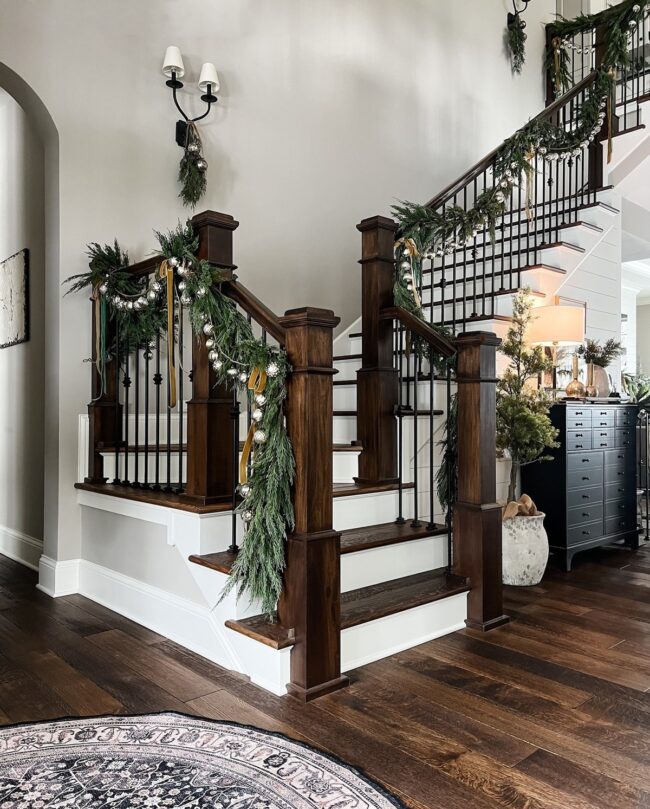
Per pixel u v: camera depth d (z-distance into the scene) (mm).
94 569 3150
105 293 3182
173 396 2670
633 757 1687
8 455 4336
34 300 3986
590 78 4848
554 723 1867
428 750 1717
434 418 3316
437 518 3293
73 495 3285
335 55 4754
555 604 3031
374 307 3139
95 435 3229
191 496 2555
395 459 3133
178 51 3617
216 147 4000
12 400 4297
